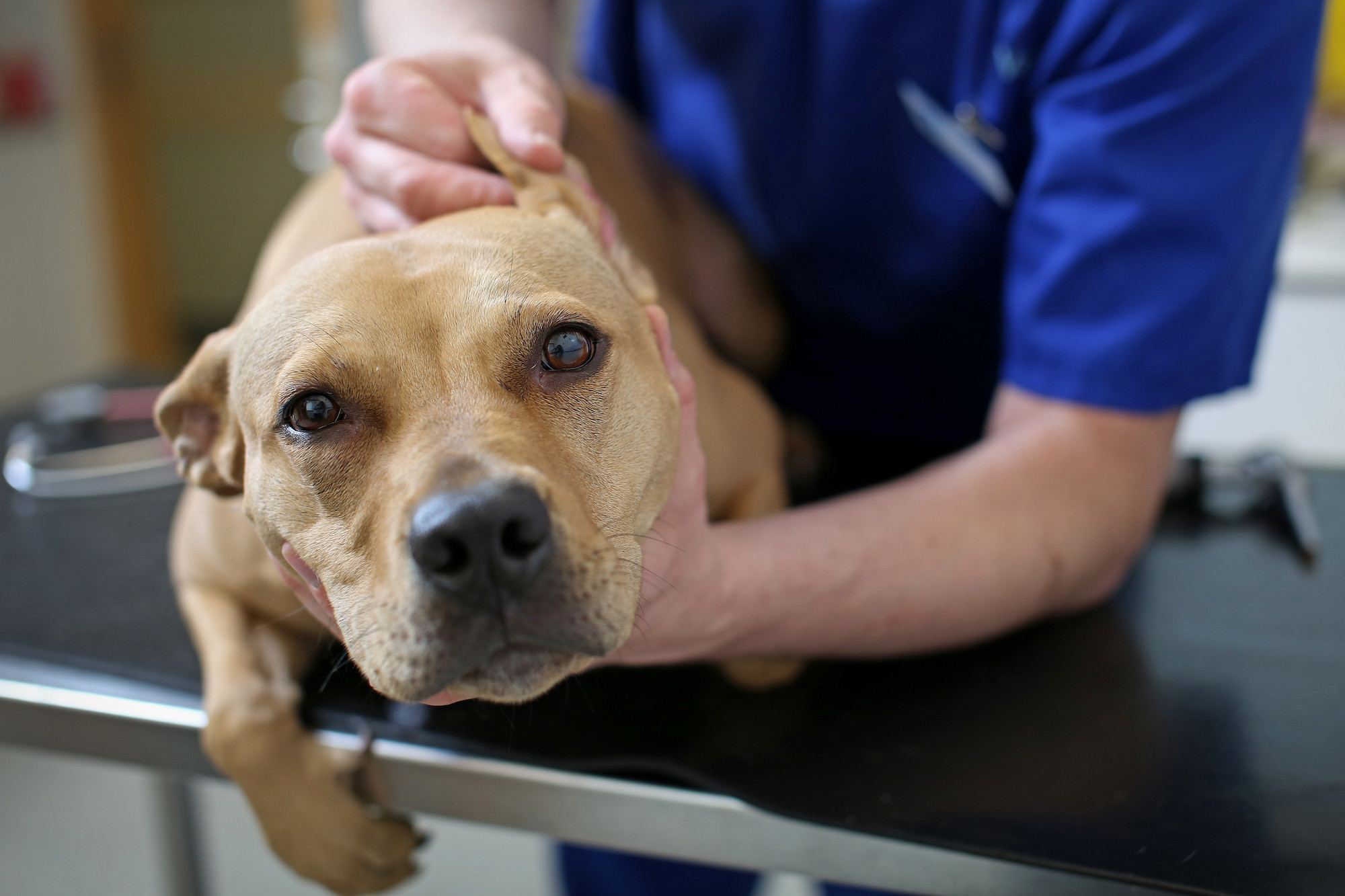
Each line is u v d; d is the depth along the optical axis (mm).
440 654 697
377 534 750
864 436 1636
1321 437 2545
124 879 1686
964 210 1303
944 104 1284
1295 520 1232
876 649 955
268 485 840
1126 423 1029
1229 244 1009
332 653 1036
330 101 4109
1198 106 1007
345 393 788
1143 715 901
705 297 1606
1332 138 2785
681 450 904
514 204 984
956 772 832
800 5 1355
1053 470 998
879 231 1382
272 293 874
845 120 1339
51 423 1726
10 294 4461
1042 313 1063
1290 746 850
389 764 903
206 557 1066
